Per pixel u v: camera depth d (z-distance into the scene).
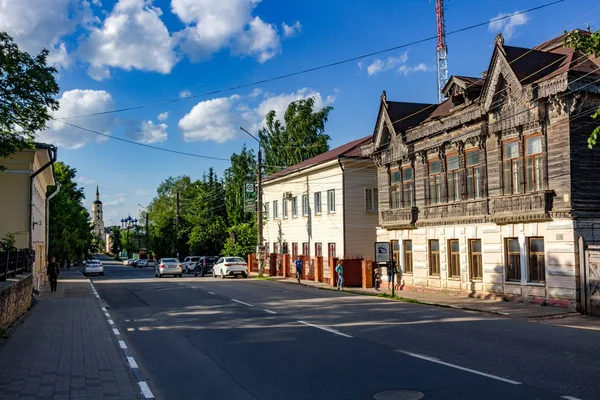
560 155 20.00
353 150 38.09
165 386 8.94
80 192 67.56
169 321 17.09
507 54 22.31
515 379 8.79
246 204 44.28
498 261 23.06
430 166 28.11
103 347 12.20
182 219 74.50
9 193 26.97
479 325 15.67
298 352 11.51
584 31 23.34
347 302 22.73
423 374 9.24
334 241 37.81
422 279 28.42
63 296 26.08
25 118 18.61
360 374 9.34
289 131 58.44
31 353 11.41
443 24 46.56
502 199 22.47
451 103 28.09
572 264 19.45
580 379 8.76
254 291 28.50
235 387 8.73
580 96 19.59
